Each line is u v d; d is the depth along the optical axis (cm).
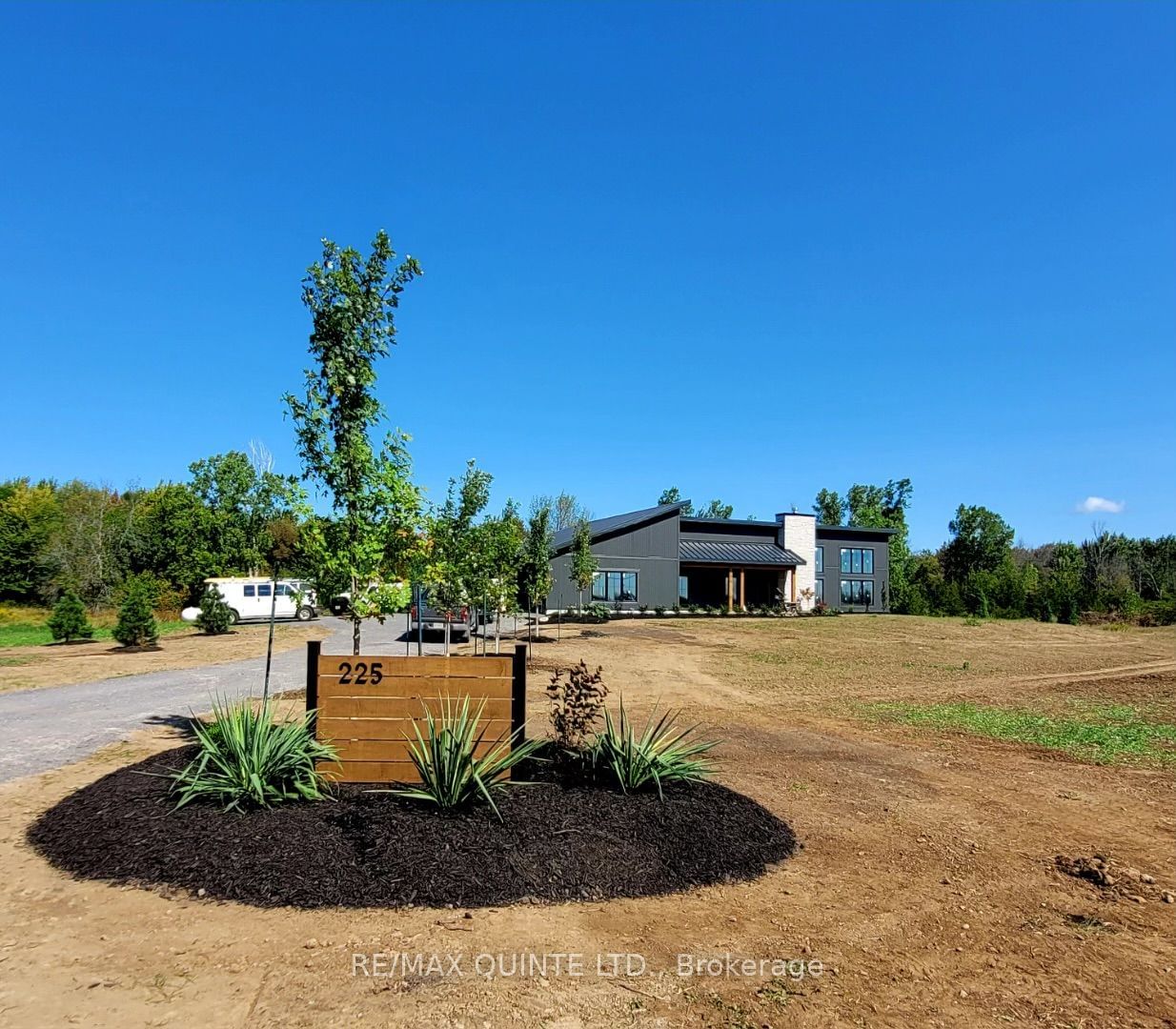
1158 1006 355
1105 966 396
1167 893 499
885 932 430
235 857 457
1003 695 1537
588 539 3081
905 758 916
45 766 749
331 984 344
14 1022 306
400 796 544
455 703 617
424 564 1182
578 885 460
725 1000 347
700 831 540
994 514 5681
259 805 524
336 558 748
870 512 6581
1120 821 673
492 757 577
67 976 346
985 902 479
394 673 613
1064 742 1046
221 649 2184
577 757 636
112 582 3884
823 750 950
